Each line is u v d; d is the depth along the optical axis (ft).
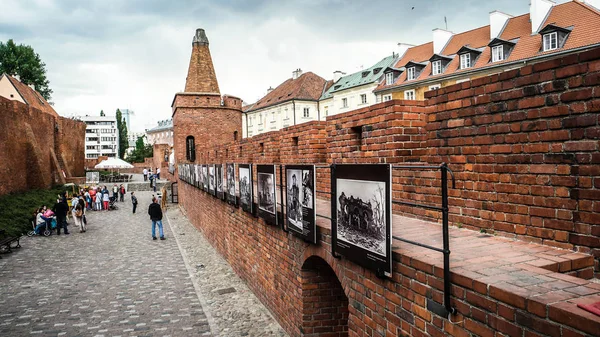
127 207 103.09
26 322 26.86
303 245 19.44
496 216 11.50
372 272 12.55
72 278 37.78
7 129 93.30
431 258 10.13
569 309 6.57
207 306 28.78
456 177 12.83
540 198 10.16
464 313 8.74
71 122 175.22
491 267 9.07
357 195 12.74
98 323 26.53
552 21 101.35
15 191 95.20
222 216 41.73
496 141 11.29
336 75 184.96
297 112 189.98
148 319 27.04
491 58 109.70
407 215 15.26
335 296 20.66
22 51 204.13
